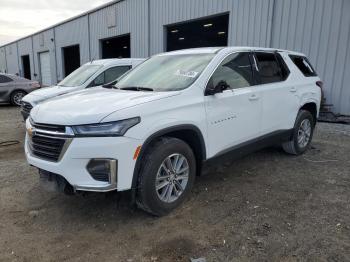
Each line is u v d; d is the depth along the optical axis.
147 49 16.50
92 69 8.36
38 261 2.71
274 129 4.88
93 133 2.89
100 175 2.96
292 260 2.67
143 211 3.54
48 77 31.91
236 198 3.85
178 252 2.81
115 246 2.91
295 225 3.21
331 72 9.23
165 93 3.45
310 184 4.29
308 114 5.61
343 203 3.71
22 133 8.01
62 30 26.91
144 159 3.17
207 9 12.87
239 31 11.69
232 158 4.20
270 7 10.49
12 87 14.16
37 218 3.43
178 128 3.37
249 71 4.46
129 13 17.58
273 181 4.41
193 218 3.38
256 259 2.69
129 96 3.42
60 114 3.11
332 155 5.64
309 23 9.55
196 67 3.97
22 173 4.80
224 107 3.89
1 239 3.04
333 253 2.75
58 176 3.12
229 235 3.05
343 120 8.62
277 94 4.79
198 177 4.55
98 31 21.16
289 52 5.42
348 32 8.73
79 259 2.73
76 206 3.69
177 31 17.30
